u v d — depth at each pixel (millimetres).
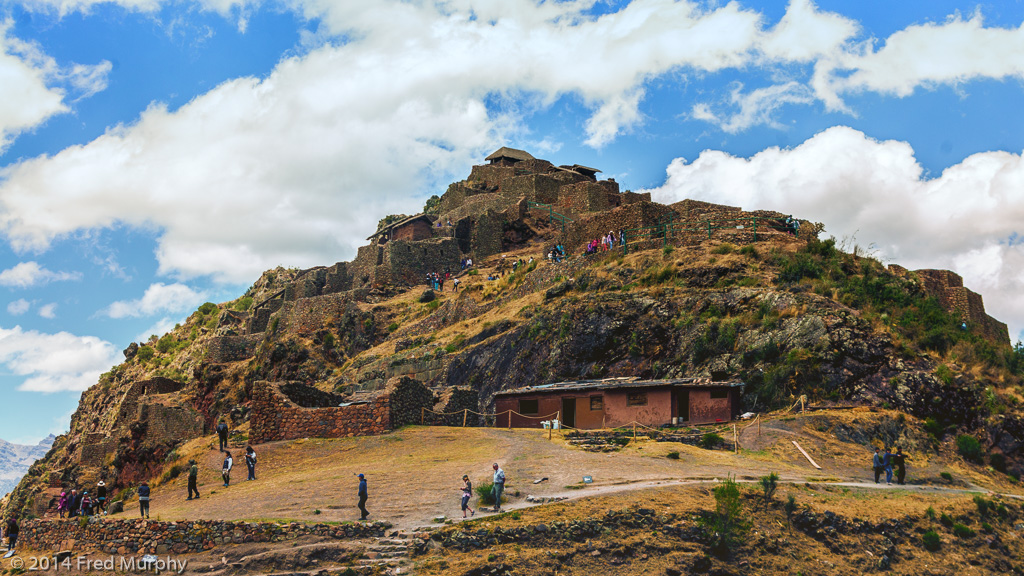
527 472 38469
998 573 34500
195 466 39531
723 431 47344
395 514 33250
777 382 53469
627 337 63156
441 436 47125
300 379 85000
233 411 76125
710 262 67188
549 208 108938
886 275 67000
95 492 76000
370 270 103312
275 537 31016
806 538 33562
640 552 30531
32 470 130250
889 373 51750
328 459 44156
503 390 61156
